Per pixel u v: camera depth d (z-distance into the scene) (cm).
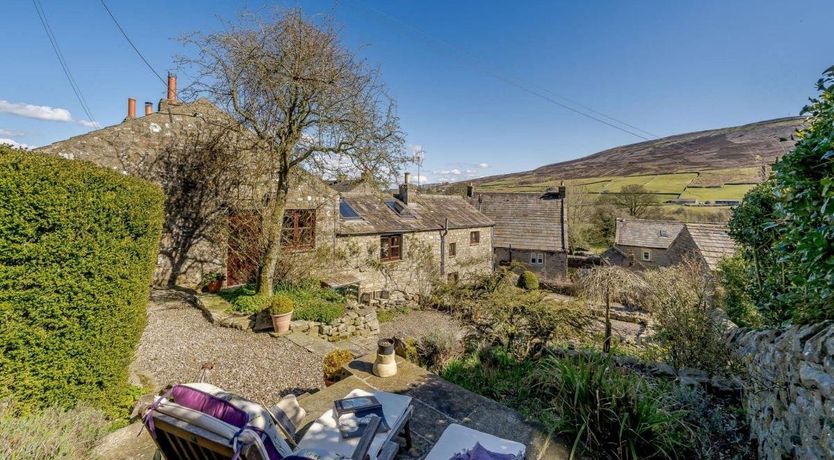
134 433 344
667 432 315
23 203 308
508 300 649
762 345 347
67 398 353
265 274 975
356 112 932
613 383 341
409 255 1803
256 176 1100
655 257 2798
